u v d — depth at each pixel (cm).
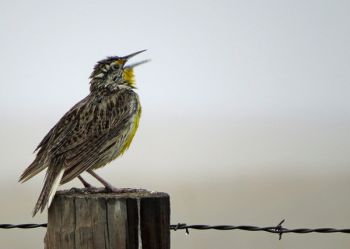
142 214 863
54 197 879
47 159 1048
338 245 2056
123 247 859
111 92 1193
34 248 2053
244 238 2144
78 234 867
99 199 865
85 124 1105
